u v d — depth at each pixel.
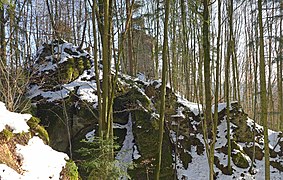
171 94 9.78
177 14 8.96
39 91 9.46
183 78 14.15
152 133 8.81
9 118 3.73
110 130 5.56
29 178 3.14
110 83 5.89
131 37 11.73
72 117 9.16
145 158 8.55
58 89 9.59
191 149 9.20
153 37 13.20
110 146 4.21
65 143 9.00
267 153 6.55
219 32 7.32
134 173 8.39
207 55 7.34
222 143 9.16
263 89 6.59
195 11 7.09
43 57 10.54
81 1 14.93
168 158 8.69
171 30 11.34
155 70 13.73
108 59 5.72
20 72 7.99
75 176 3.88
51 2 12.80
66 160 3.94
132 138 9.19
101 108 5.54
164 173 8.52
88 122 9.05
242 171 8.70
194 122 9.54
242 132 9.45
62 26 12.73
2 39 8.58
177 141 8.86
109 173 4.11
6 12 8.68
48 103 9.18
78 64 10.31
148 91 9.95
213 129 6.74
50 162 3.61
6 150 3.26
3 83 7.00
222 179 8.55
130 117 9.55
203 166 8.85
